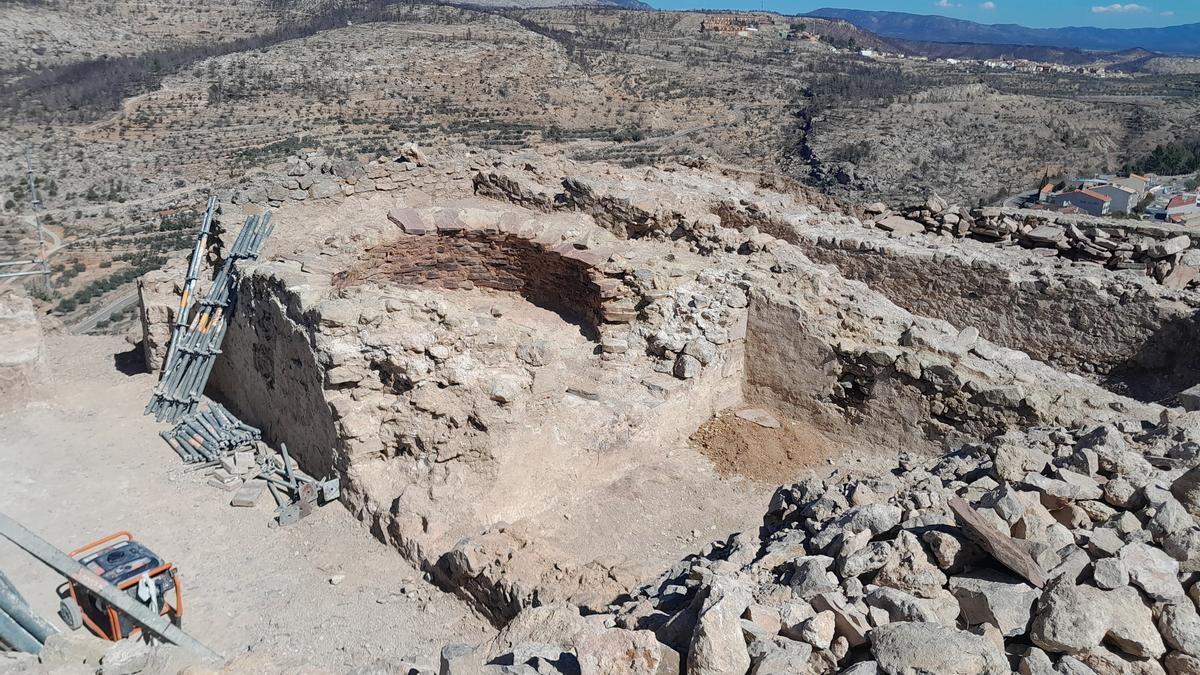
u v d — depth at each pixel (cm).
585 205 1888
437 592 1008
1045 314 1438
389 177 1936
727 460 1348
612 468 1288
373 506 1127
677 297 1478
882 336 1366
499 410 1119
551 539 1112
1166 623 581
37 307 2016
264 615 969
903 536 700
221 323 1507
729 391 1505
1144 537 668
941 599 645
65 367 1734
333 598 1002
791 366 1450
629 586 916
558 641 707
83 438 1407
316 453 1234
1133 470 774
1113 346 1373
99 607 836
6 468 1294
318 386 1152
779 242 1647
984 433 1230
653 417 1339
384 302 1163
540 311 1720
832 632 615
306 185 1781
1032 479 779
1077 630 572
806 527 903
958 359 1273
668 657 587
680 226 1744
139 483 1266
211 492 1242
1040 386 1211
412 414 1142
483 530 1072
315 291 1226
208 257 1656
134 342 1870
